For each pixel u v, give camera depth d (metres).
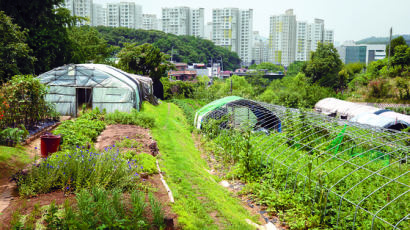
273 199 10.77
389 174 12.53
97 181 8.58
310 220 9.47
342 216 9.31
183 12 192.62
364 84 64.81
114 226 6.36
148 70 51.12
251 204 11.17
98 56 50.38
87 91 28.05
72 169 8.80
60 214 6.91
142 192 8.66
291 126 18.33
